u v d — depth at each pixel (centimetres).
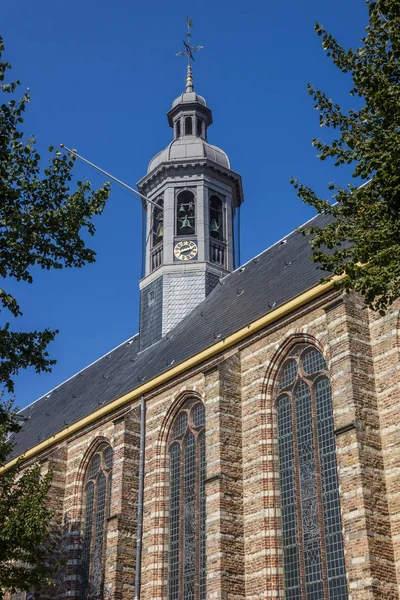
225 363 3111
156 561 3228
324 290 2839
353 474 2353
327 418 2744
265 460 2877
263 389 3006
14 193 2005
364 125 1873
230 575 2723
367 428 2434
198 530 3139
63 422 4538
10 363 2000
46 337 2066
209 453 2972
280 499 2812
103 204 2170
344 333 2580
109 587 3241
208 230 4597
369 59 1852
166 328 4325
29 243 2048
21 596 4006
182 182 4728
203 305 4262
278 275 3588
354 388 2480
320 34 1909
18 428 2356
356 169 1797
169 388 3528
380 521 2300
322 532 2602
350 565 2266
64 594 3706
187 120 5125
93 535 3784
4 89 1975
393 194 1712
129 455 3509
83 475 3975
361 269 1778
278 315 3017
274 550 2716
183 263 4497
